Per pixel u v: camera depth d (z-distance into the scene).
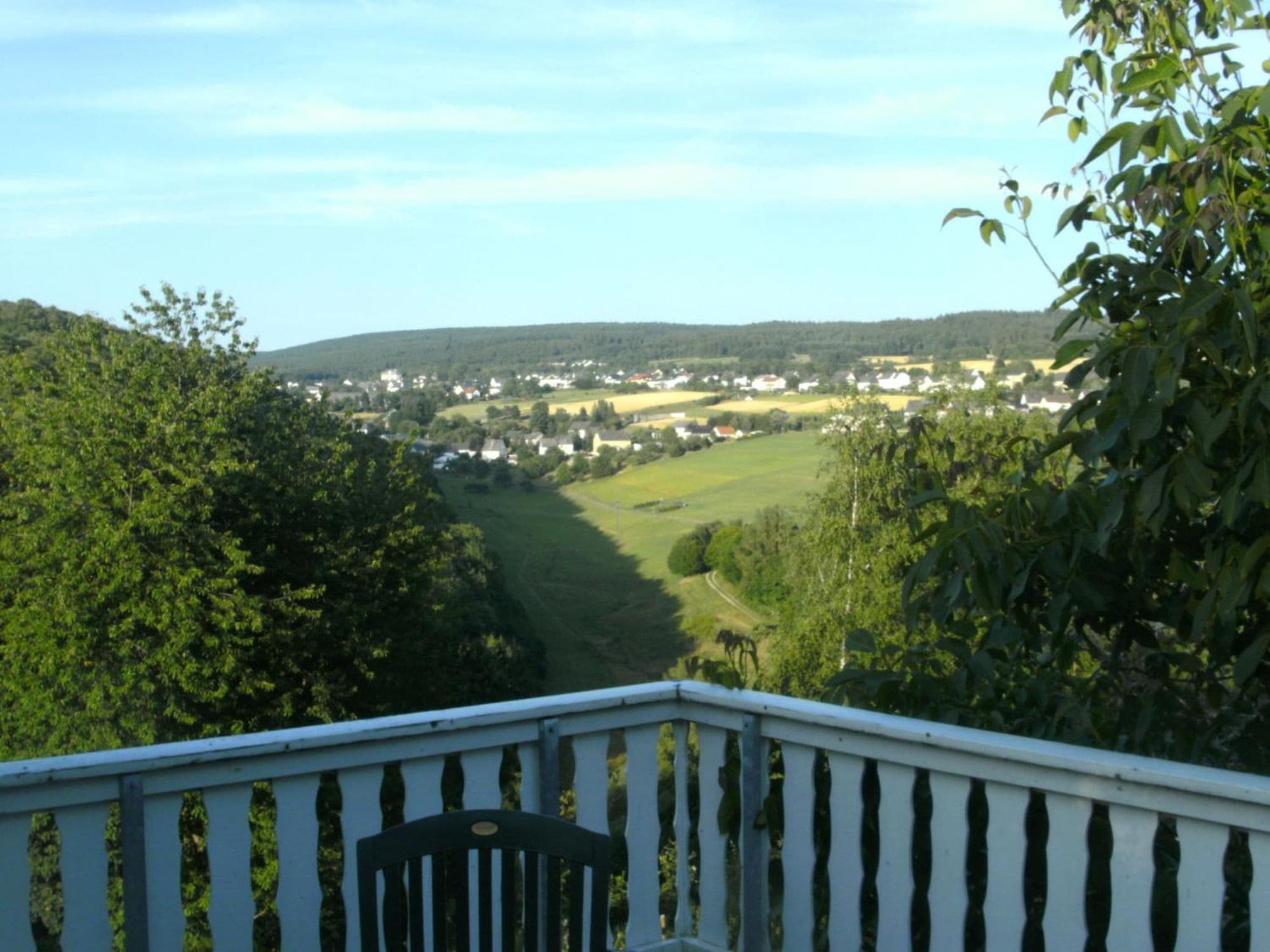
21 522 20.38
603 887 1.91
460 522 65.12
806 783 2.69
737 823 2.92
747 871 2.81
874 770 2.80
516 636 43.84
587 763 2.78
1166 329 2.41
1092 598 2.63
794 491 76.56
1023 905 2.27
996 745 2.23
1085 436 2.53
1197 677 2.79
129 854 2.21
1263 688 2.65
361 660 22.45
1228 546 2.45
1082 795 2.12
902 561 19.34
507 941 1.99
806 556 21.84
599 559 66.88
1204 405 2.34
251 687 20.03
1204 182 2.57
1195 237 2.60
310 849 2.44
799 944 2.72
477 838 1.96
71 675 19.02
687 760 3.00
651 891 2.94
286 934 2.42
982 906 2.72
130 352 23.11
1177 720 2.74
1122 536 2.74
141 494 21.02
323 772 2.44
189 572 19.39
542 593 58.56
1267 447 2.22
